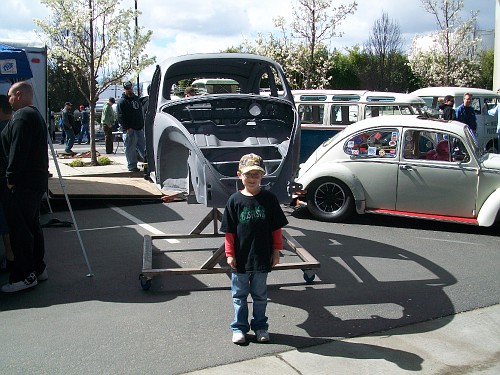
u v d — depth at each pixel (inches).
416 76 1616.6
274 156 251.4
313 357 177.5
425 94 668.7
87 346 183.2
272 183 233.5
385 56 1641.2
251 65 313.3
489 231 338.6
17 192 222.8
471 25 1318.9
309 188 357.1
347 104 500.7
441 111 529.3
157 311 212.2
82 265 265.7
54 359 174.2
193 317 207.2
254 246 181.2
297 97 519.2
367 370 169.9
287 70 979.3
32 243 230.1
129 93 506.0
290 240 262.2
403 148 337.7
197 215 374.3
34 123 222.1
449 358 179.2
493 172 318.3
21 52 259.8
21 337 189.5
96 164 570.6
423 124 335.0
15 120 218.8
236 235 183.5
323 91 520.1
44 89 359.9
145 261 240.7
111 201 413.1
